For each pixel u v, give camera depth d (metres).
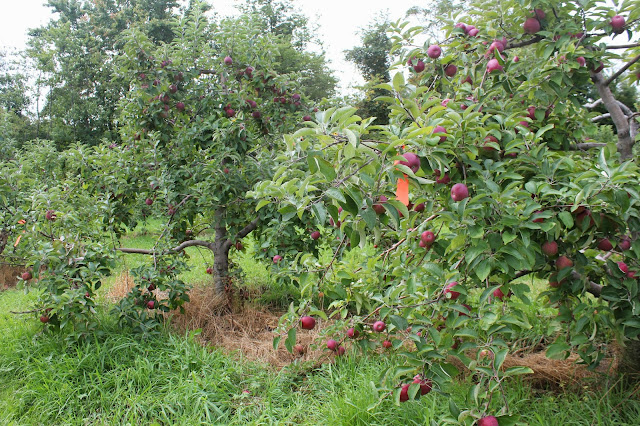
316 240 4.56
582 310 2.22
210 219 5.15
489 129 2.17
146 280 3.86
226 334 4.18
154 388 3.11
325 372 3.26
